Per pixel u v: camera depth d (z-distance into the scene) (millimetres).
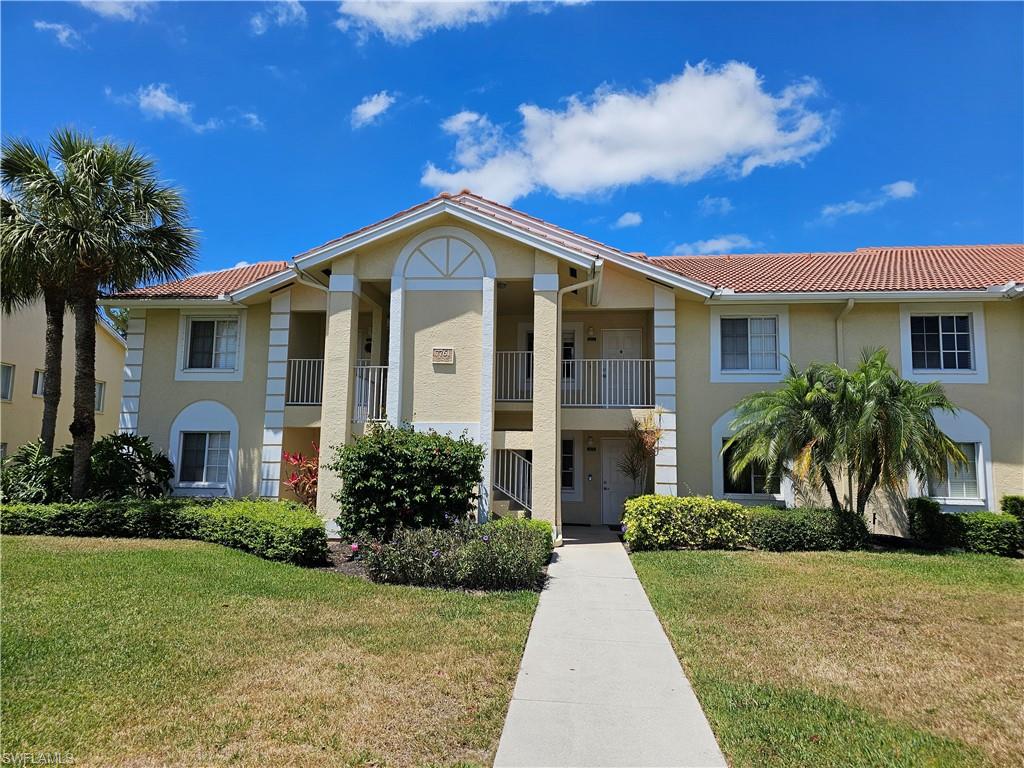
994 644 6629
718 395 14453
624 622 7453
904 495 13656
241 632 6629
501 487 13133
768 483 12594
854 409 11219
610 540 13711
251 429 15688
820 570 9820
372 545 9547
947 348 14031
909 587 8805
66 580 8352
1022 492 13375
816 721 4844
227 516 11477
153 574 8812
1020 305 13750
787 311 14445
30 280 13672
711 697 5266
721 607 7895
